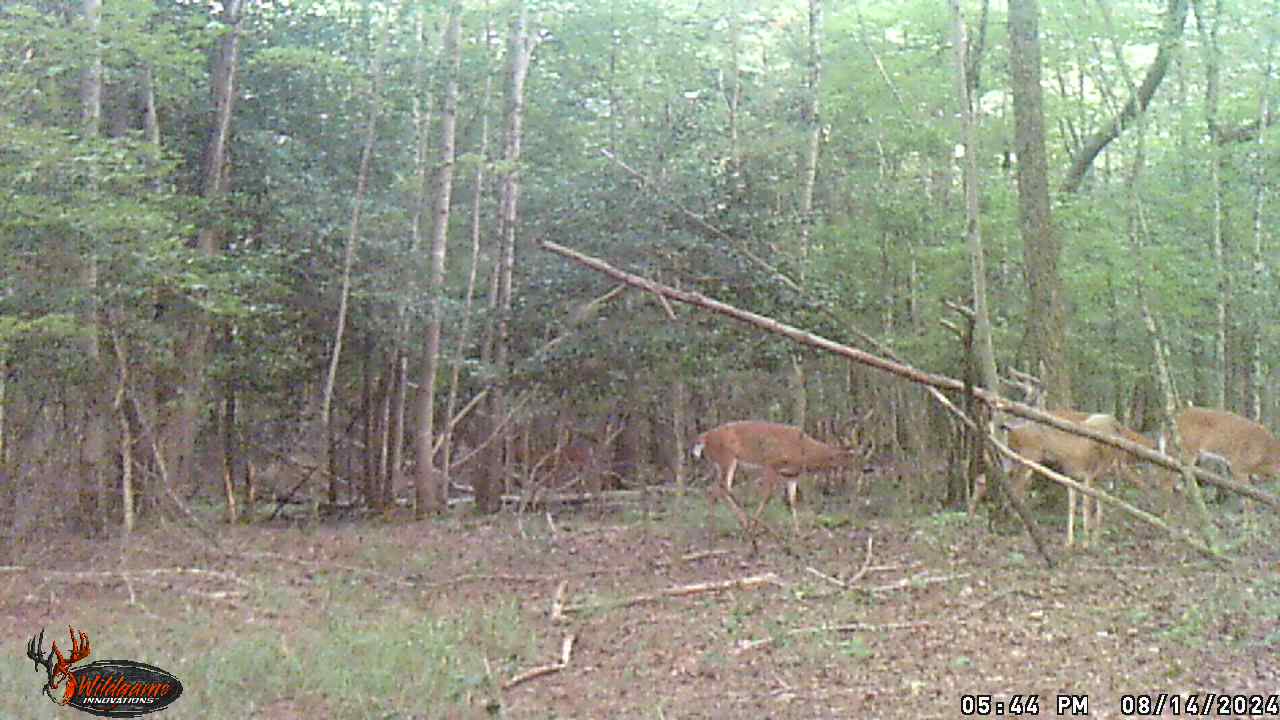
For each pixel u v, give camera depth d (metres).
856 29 18.31
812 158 17.36
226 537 13.55
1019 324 15.06
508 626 8.51
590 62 22.45
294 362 16.80
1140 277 11.52
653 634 8.34
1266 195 16.95
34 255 11.45
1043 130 12.10
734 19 22.80
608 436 18.72
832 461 12.56
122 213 11.34
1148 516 9.53
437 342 17.80
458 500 20.06
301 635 8.05
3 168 10.55
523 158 21.69
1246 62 16.86
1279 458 12.28
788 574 10.42
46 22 11.98
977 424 9.48
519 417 18.27
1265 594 8.30
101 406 13.07
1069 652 7.18
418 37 19.36
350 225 16.50
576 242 15.34
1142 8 16.56
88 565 11.08
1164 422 12.47
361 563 11.91
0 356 10.96
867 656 7.34
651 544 12.69
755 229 14.87
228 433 16.22
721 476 12.80
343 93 17.66
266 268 15.12
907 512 13.70
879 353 14.44
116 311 13.10
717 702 6.53
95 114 12.73
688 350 14.77
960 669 6.92
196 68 14.10
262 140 16.33
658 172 15.20
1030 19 12.23
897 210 15.46
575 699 6.73
